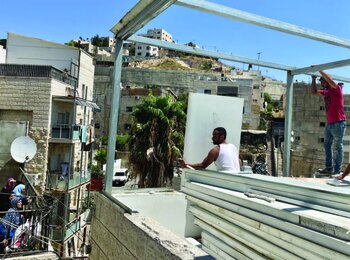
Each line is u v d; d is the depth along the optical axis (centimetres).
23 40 2189
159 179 1577
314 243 136
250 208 185
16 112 1644
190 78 4725
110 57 6512
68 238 1485
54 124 1761
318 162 1670
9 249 729
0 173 1455
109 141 385
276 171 1559
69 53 2191
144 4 282
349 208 144
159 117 1590
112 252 321
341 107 367
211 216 226
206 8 279
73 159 1908
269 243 166
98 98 4028
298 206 168
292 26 329
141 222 275
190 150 342
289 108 475
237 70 6322
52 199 1218
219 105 357
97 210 395
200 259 190
